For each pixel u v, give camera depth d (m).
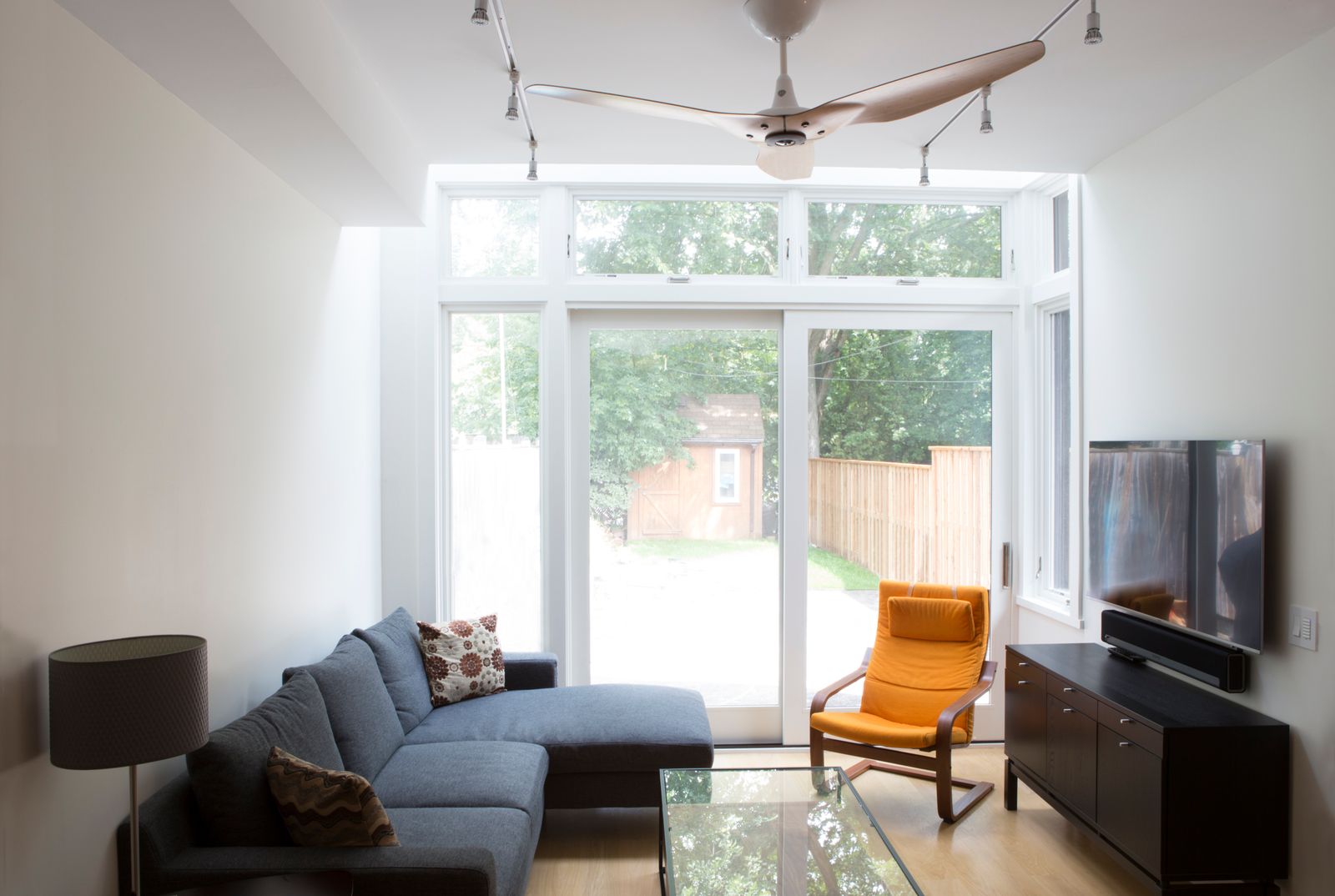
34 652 1.92
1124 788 2.96
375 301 4.45
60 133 1.99
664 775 3.24
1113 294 3.84
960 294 4.73
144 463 2.34
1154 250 3.54
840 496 4.76
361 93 2.87
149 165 2.35
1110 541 3.68
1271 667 2.87
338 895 1.98
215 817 2.23
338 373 3.90
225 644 2.81
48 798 1.97
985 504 4.80
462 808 2.75
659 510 4.75
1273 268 2.89
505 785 2.91
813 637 4.75
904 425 4.77
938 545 4.79
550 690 4.04
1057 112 3.32
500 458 4.69
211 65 2.24
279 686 3.23
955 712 3.72
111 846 2.21
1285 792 2.77
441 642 3.94
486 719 3.61
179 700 1.91
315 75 2.44
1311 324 2.74
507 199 4.70
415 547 4.54
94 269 2.12
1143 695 3.12
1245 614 2.85
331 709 2.92
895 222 4.79
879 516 4.76
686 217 4.73
